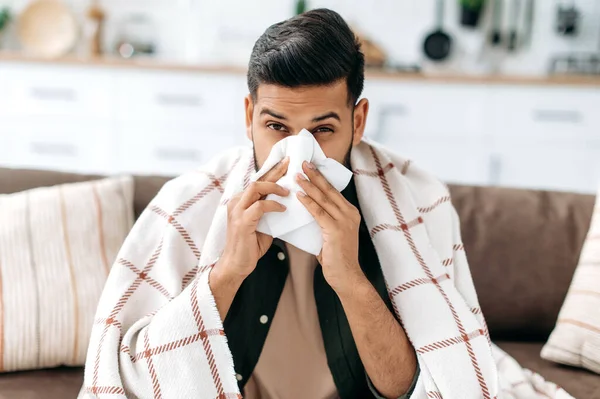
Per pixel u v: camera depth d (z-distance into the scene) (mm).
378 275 1083
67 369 1194
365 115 1014
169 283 1004
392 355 952
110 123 3262
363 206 1048
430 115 3195
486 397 938
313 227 912
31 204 1232
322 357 1053
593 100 3129
